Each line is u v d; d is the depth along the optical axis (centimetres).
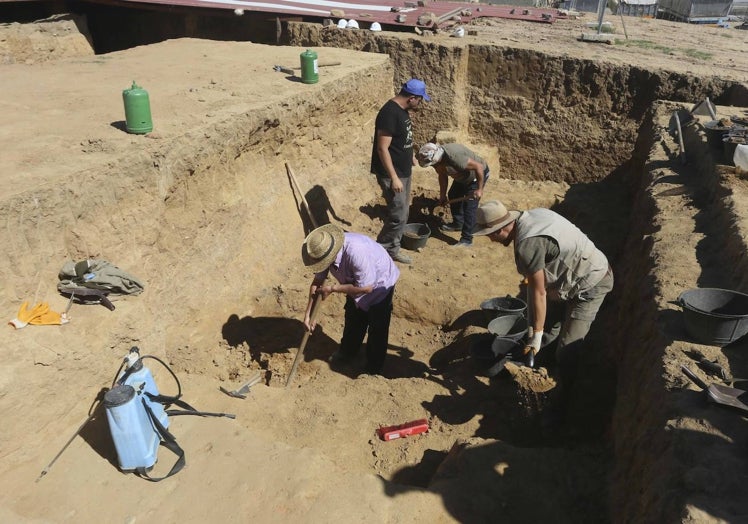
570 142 973
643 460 331
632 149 940
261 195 662
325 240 472
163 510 364
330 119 788
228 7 1070
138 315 451
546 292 444
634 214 698
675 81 883
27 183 404
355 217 828
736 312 383
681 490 283
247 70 794
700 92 872
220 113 589
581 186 966
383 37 1007
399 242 727
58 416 397
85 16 1120
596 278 424
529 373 543
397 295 680
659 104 873
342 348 571
